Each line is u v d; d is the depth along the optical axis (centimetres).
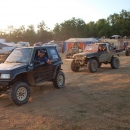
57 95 748
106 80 1005
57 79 844
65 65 1778
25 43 4912
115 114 538
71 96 728
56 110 584
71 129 455
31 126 482
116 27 9088
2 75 628
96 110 573
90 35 9675
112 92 764
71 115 540
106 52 1402
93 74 1220
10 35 8681
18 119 529
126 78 1035
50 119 517
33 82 719
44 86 902
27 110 595
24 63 707
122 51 3700
